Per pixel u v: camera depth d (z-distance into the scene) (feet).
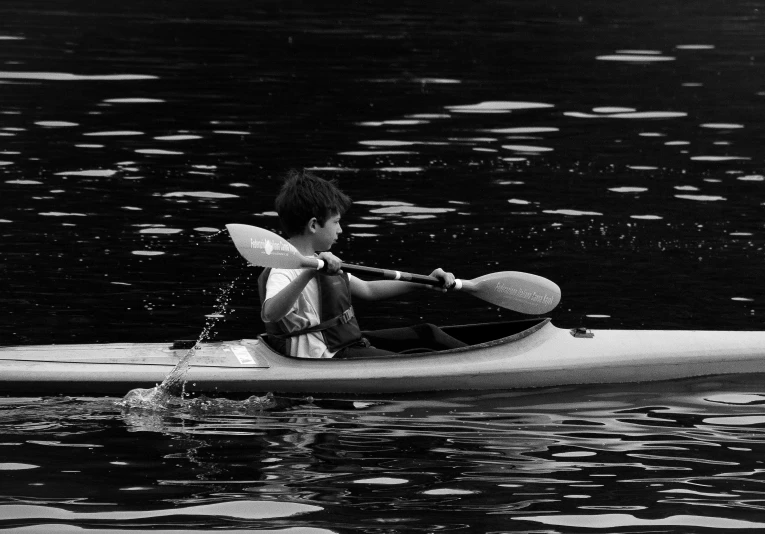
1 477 46.98
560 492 46.44
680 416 57.41
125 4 245.24
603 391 62.64
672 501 45.57
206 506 44.37
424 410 58.03
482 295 68.85
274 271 62.49
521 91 162.30
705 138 135.33
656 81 172.14
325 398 59.88
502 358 63.77
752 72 180.14
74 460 49.11
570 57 192.54
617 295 79.30
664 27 233.55
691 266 86.28
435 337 66.08
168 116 139.85
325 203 63.05
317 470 48.49
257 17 232.94
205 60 179.42
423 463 49.55
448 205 103.71
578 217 100.48
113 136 128.16
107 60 175.83
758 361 67.26
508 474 48.42
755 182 114.42
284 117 141.90
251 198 103.96
